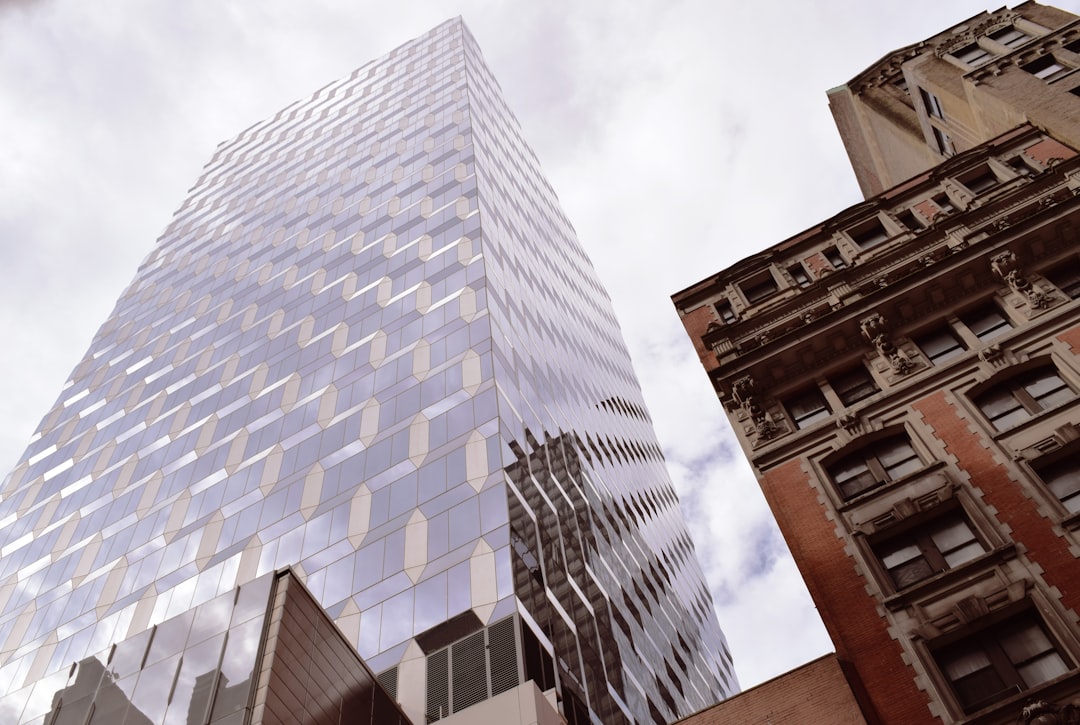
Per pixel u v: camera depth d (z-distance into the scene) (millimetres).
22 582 57250
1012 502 23203
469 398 47594
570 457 54281
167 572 49969
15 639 51594
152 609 47594
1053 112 38938
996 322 29828
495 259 63188
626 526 61625
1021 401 26625
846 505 25875
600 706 37281
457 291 57906
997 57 45906
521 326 59531
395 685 34062
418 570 39062
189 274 88688
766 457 29188
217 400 64312
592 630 41750
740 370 32562
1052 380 26812
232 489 53312
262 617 26375
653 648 52875
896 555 24062
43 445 74438
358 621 38000
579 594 42844
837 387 31078
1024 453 24141
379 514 43625
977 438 25703
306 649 26562
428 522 41344
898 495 25281
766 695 23000
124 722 24828
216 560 48156
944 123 49719
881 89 59469
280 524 47562
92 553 56250
